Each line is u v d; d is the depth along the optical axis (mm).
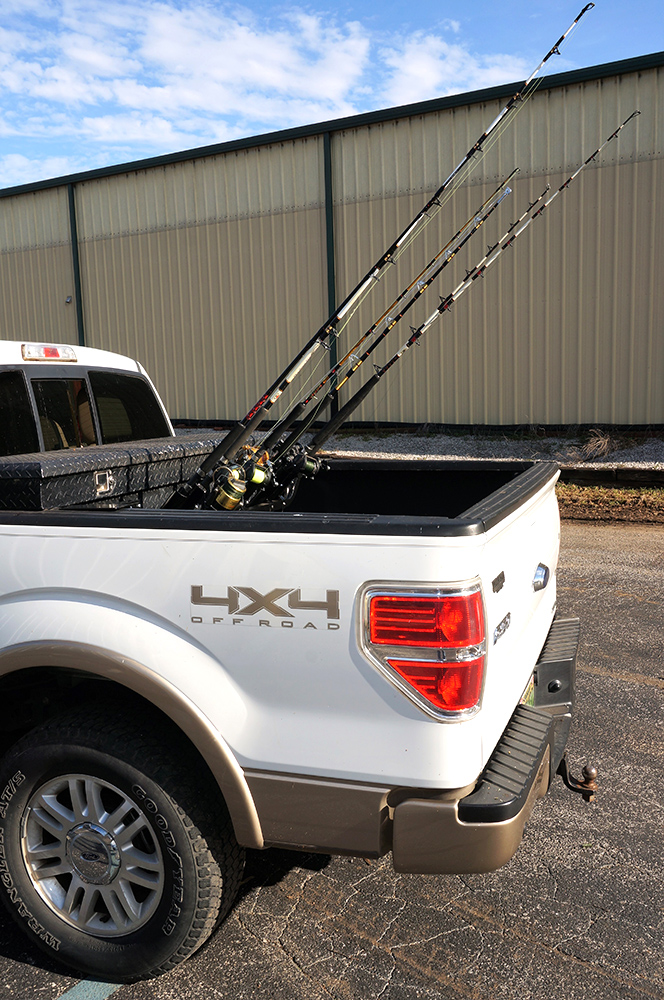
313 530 2205
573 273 12125
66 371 3865
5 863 2561
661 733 4168
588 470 11102
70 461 2713
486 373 12953
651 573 7266
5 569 2508
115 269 16344
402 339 13523
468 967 2545
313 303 14320
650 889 2943
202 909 2391
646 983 2469
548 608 3314
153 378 16281
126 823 2477
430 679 2115
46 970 2607
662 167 11359
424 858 2178
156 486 3297
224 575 2277
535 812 3486
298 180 14109
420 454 12469
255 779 2289
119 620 2371
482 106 12414
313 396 3551
